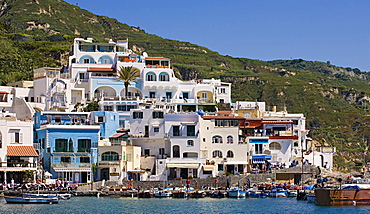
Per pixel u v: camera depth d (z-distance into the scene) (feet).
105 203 326.44
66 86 471.21
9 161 370.32
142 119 416.67
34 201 320.29
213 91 512.63
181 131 411.75
